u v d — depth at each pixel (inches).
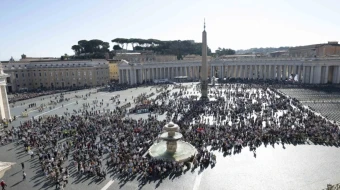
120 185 851.4
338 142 1168.2
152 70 4217.5
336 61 3006.9
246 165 973.2
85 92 3144.7
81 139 1262.3
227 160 1018.7
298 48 4547.2
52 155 1096.2
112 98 2564.0
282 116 1582.2
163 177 900.0
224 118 1600.6
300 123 1443.2
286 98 2188.7
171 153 1047.0
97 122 1563.7
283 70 3789.4
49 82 3932.1
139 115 1808.6
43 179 911.0
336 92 2448.3
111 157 1027.3
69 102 2464.3
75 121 1619.1
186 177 898.1
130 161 967.6
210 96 2456.9
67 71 3929.6
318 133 1235.2
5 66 3582.7
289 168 939.3
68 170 968.9
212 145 1170.6
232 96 2412.6
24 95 2965.1
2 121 1705.2
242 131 1294.3
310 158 1016.9
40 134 1373.0
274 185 831.1
